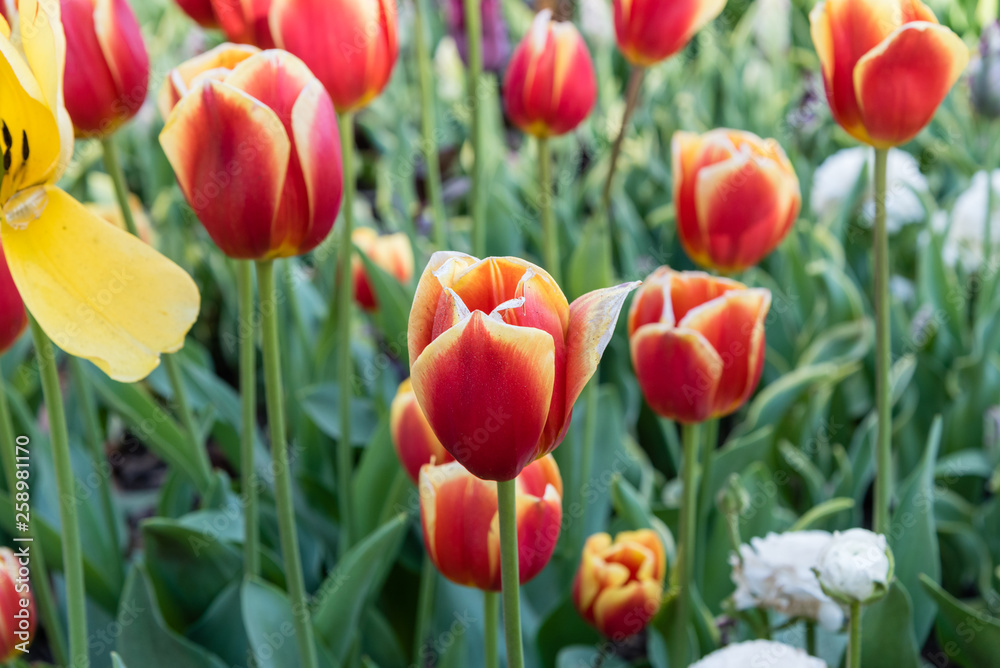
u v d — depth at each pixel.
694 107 1.66
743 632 0.74
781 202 0.70
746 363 0.64
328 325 0.93
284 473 0.63
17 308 0.63
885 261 0.67
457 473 0.58
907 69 0.62
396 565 0.85
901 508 0.76
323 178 0.58
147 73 0.69
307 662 0.65
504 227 1.12
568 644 0.78
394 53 0.69
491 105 1.47
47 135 0.50
